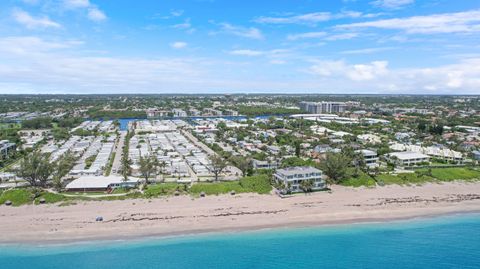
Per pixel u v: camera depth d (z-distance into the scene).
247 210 113.69
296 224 106.19
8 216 105.56
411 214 115.25
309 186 130.50
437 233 101.81
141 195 122.12
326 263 85.19
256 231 101.31
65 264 82.75
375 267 83.62
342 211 115.50
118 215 107.31
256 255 88.25
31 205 112.69
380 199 125.62
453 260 87.06
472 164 172.75
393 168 162.75
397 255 89.19
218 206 115.81
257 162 166.12
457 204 124.06
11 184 136.50
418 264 85.06
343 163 143.00
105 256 86.31
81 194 123.25
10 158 180.00
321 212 114.25
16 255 86.56
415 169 161.00
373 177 145.25
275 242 95.06
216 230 101.25
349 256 88.31
